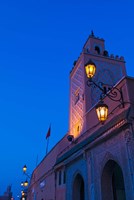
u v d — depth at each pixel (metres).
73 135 16.33
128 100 9.49
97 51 21.16
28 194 35.53
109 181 10.31
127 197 8.27
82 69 18.03
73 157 13.18
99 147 10.86
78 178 13.47
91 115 13.45
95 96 16.27
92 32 22.44
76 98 17.84
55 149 19.36
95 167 10.98
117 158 9.27
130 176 8.28
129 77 10.08
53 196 17.27
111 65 18.97
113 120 9.78
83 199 13.26
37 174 27.00
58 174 17.30
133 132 8.53
